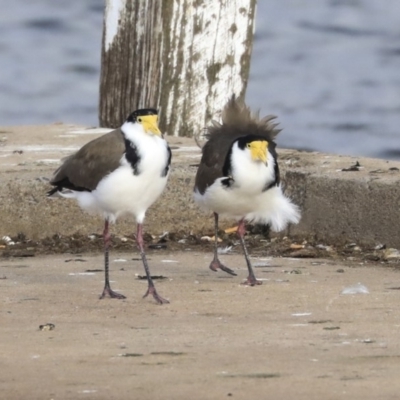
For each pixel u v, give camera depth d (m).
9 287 13.24
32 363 10.28
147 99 18.47
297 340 10.95
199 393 9.47
